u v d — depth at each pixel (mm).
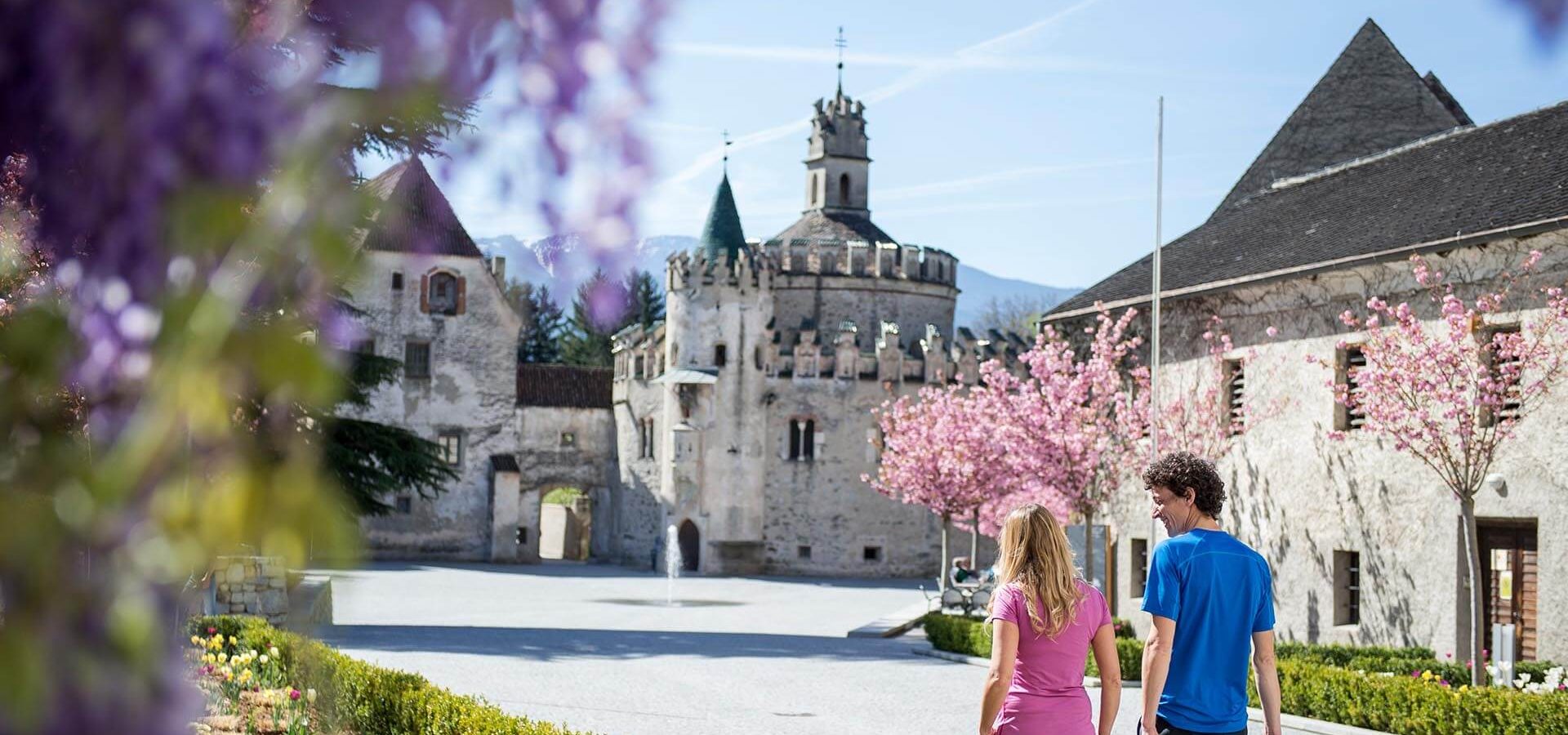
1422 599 23625
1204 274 30094
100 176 1349
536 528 71375
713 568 64875
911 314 70500
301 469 1368
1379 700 16234
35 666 1170
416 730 12867
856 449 66188
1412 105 36062
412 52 1334
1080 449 30188
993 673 7473
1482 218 23328
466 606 42500
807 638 33281
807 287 69625
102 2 1307
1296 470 26875
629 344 70625
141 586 1241
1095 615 7660
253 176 1371
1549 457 21359
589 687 21203
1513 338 20906
